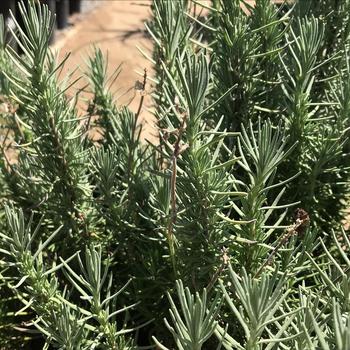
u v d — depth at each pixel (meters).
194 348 0.96
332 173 1.81
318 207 1.82
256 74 1.72
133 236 1.66
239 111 1.71
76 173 1.66
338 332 0.83
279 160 1.27
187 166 1.30
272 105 1.77
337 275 1.33
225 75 1.68
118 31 4.71
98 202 1.66
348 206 1.90
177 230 1.39
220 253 1.38
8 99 2.05
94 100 2.10
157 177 1.52
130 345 1.40
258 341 1.01
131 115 1.77
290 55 1.78
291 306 1.49
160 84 1.69
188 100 1.22
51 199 1.70
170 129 1.30
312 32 1.55
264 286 0.92
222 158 1.70
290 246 1.36
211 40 2.06
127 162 1.70
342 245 1.86
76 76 3.46
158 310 1.66
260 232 1.38
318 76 1.89
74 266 1.75
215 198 1.34
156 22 1.95
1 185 2.01
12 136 2.28
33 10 1.42
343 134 1.70
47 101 1.52
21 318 1.80
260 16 1.72
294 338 1.07
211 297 1.44
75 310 1.42
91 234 1.73
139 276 1.68
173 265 1.47
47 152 1.62
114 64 4.23
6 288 1.79
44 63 1.54
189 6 2.01
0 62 2.04
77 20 4.82
